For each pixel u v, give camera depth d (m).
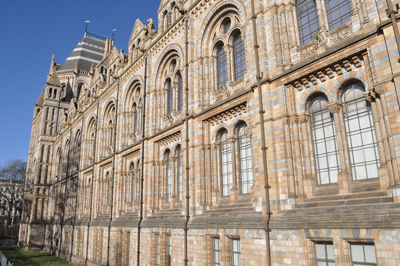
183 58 25.44
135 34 35.81
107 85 41.88
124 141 34.75
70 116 60.72
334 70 14.34
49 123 69.62
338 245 12.53
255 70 17.86
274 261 14.73
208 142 21.69
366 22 13.09
